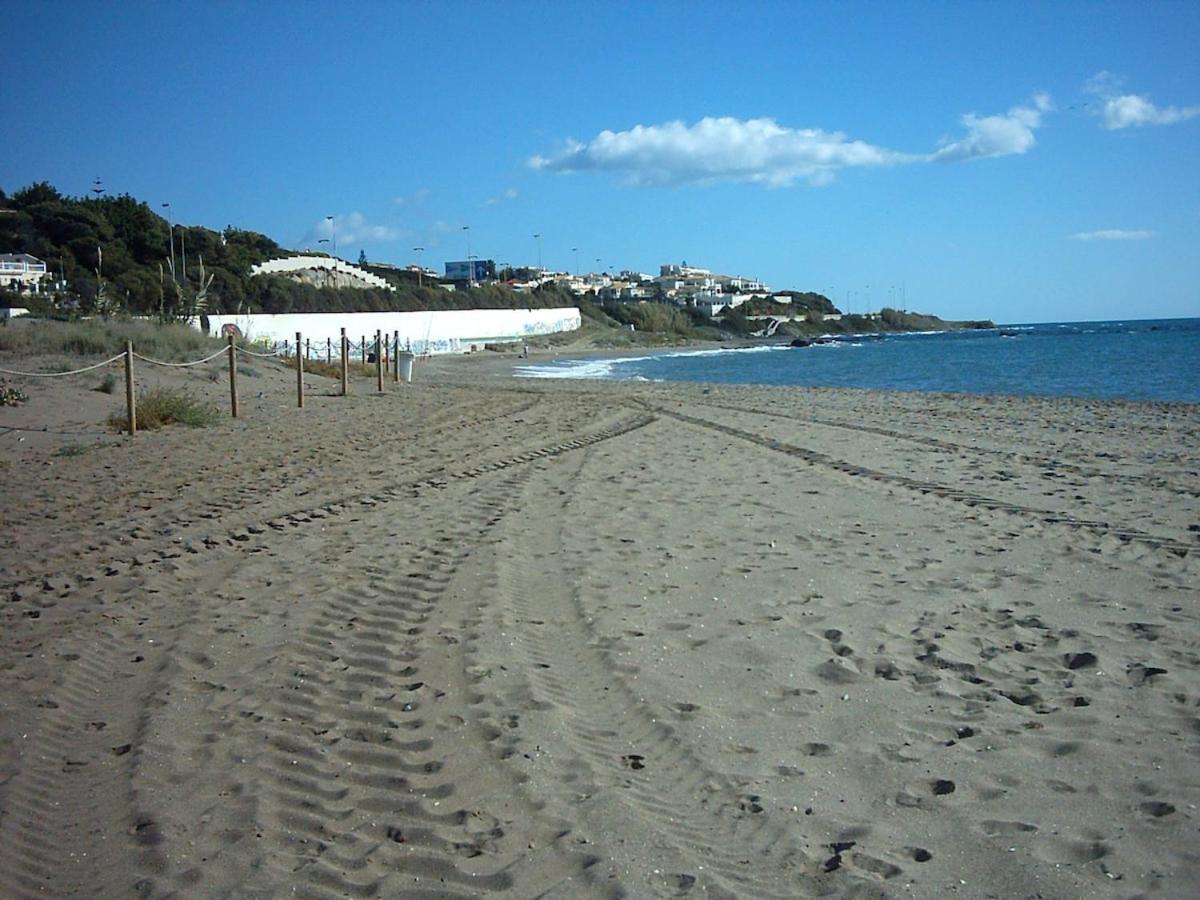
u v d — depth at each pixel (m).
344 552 9.30
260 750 5.13
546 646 6.68
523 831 4.27
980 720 5.35
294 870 4.01
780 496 12.02
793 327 179.00
